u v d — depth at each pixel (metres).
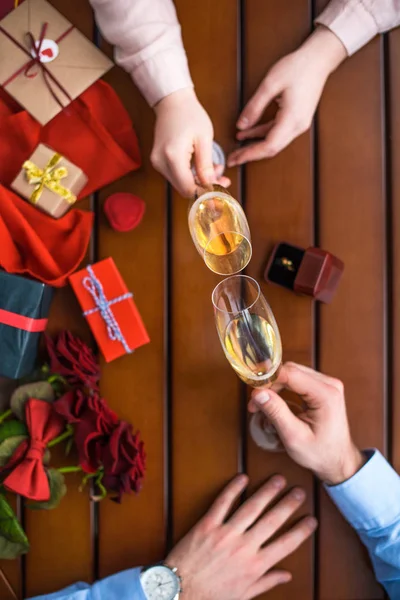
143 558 1.31
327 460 1.24
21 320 1.24
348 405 1.32
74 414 1.25
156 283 1.32
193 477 1.31
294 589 1.31
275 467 1.31
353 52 1.30
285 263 1.31
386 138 1.33
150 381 1.31
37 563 1.30
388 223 1.33
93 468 1.26
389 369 1.32
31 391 1.28
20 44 1.28
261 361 1.18
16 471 1.23
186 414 1.31
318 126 1.32
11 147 1.31
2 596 1.30
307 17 1.32
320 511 1.32
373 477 1.25
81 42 1.29
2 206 1.26
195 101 1.25
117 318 1.29
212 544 1.27
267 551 1.28
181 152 1.23
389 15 1.27
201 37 1.32
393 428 1.32
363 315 1.32
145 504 1.31
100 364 1.31
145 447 1.31
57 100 1.28
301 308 1.32
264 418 1.31
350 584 1.31
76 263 1.28
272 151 1.30
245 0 1.32
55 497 1.26
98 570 1.31
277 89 1.28
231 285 1.17
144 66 1.24
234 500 1.32
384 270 1.32
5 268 1.26
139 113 1.32
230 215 1.18
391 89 1.32
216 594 1.26
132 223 1.30
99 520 1.31
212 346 1.32
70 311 1.32
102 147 1.30
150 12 1.22
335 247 1.33
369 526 1.26
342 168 1.32
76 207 1.32
